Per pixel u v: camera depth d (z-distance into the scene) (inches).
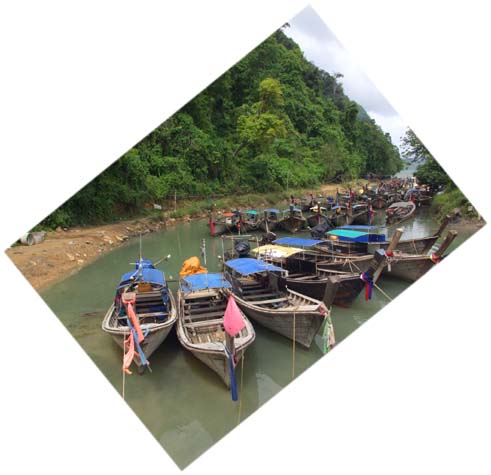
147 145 714.8
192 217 783.1
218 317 340.5
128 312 276.5
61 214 603.5
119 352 315.3
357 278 352.8
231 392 249.1
